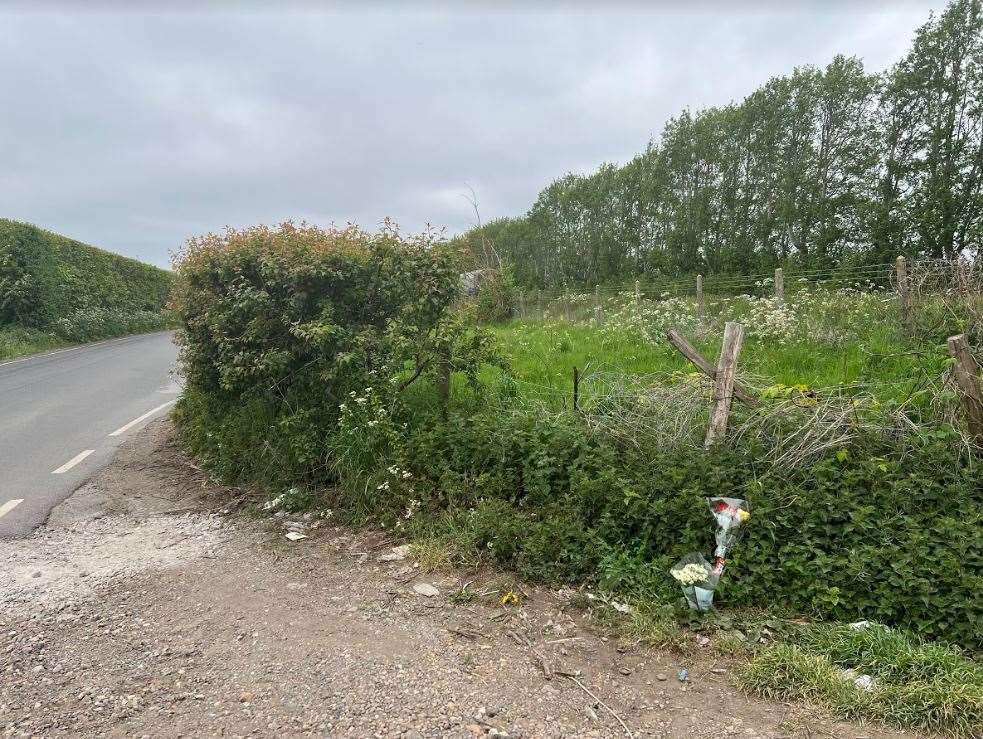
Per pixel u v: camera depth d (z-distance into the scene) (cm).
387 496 549
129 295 2861
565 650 355
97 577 458
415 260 654
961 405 462
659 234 2609
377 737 281
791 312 966
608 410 575
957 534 362
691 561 397
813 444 456
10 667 345
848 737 280
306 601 416
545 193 2998
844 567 372
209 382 718
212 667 340
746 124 2216
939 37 1756
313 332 593
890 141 1895
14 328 2050
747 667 326
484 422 573
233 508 598
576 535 441
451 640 366
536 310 1941
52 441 864
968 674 302
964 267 766
